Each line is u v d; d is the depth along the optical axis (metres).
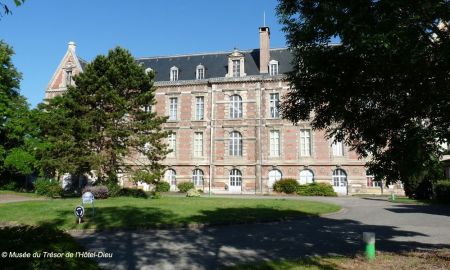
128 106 29.25
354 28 7.02
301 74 9.26
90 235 13.42
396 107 8.78
